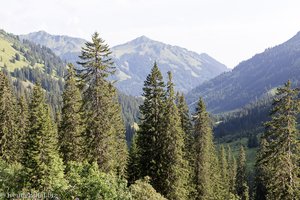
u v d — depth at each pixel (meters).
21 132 54.78
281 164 35.84
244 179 104.12
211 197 53.66
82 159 36.97
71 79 42.28
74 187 27.20
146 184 33.12
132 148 59.12
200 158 49.88
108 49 34.62
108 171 34.94
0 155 50.06
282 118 35.34
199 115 50.12
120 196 27.66
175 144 40.62
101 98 34.66
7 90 51.19
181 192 41.25
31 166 34.47
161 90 41.59
